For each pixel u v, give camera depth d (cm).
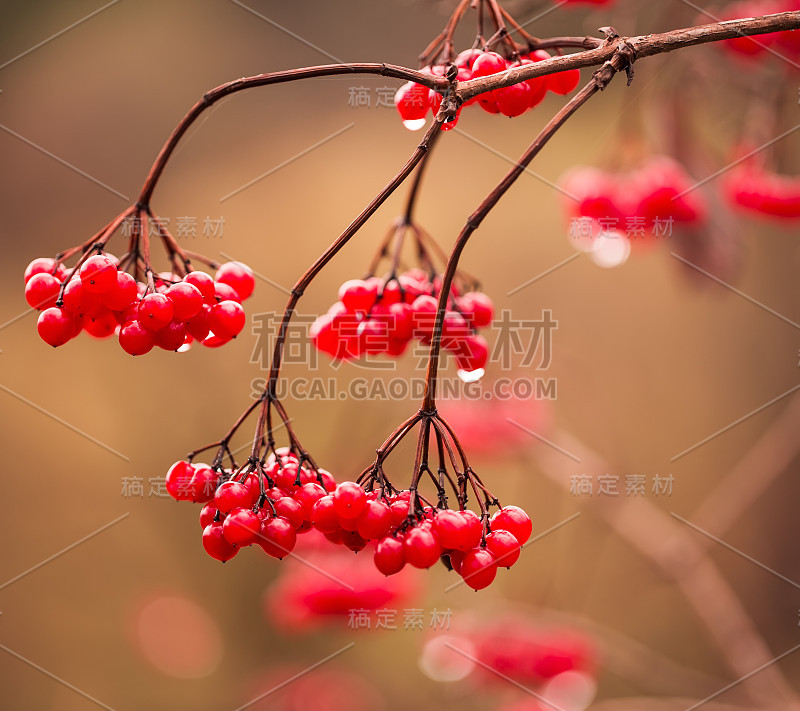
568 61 98
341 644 323
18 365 358
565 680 244
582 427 295
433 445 258
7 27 366
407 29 320
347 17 339
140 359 354
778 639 354
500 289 375
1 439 352
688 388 372
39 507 351
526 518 100
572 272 378
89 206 364
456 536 95
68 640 343
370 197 367
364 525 95
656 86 218
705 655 334
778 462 257
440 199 377
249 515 97
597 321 379
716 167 219
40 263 106
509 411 262
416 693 308
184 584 349
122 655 343
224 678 337
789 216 216
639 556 340
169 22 368
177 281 106
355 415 232
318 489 101
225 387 348
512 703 257
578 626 255
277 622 251
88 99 364
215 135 362
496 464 278
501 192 94
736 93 225
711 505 299
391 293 126
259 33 361
